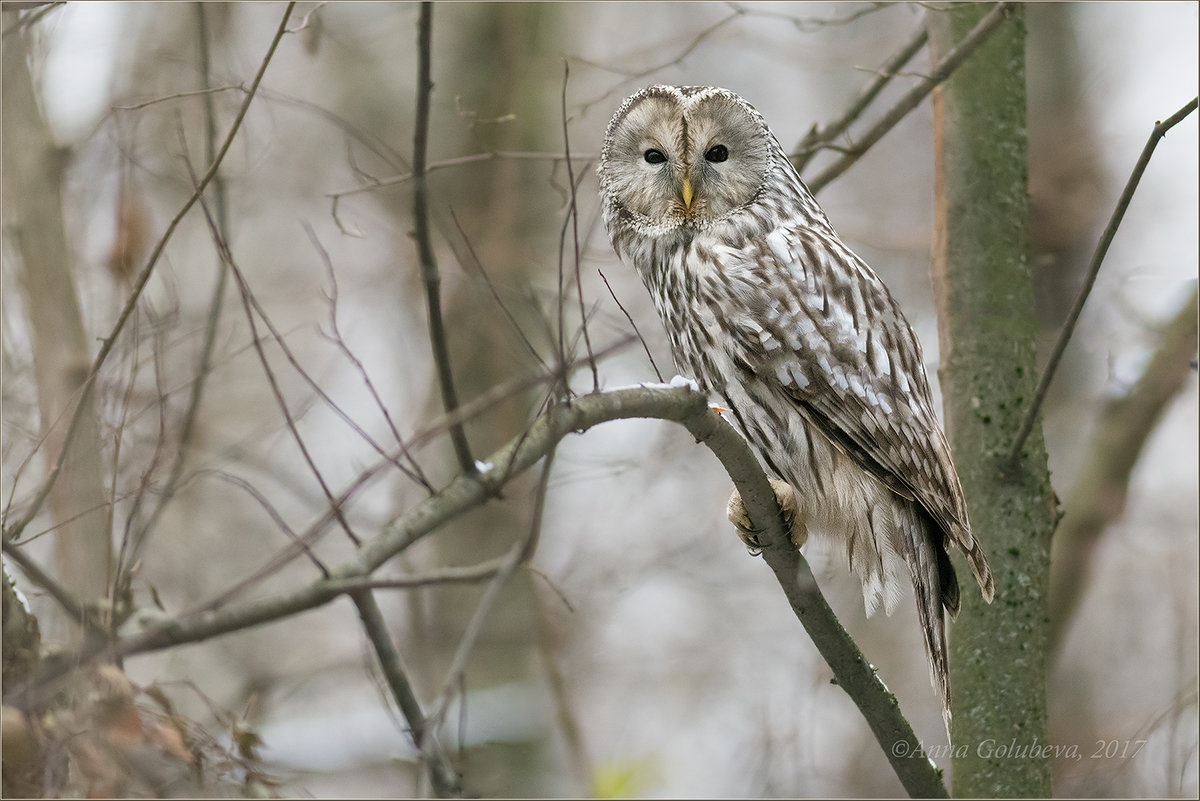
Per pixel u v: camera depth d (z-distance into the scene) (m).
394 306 17.00
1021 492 10.15
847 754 16.20
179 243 13.73
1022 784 9.86
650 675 18.00
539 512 5.96
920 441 9.22
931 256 10.80
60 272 9.64
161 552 14.31
